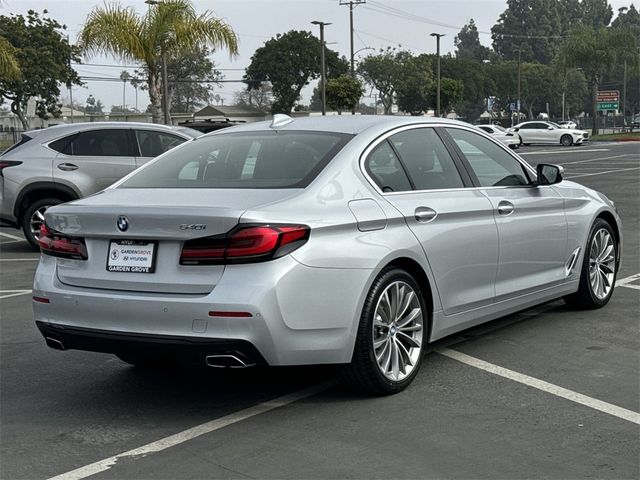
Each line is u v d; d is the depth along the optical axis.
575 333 6.44
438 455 4.15
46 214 5.00
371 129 5.35
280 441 4.40
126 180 5.42
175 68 87.75
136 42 24.27
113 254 4.69
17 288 8.97
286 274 4.41
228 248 4.39
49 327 4.86
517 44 173.00
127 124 11.82
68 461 4.23
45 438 4.56
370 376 4.89
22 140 11.63
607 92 80.38
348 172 5.00
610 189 19.22
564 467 3.98
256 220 4.40
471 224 5.59
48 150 11.47
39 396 5.29
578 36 64.31
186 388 5.37
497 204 5.84
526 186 6.30
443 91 67.38
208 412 4.90
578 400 4.93
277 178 4.94
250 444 4.38
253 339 4.35
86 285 4.76
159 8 24.33
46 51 57.97
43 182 11.33
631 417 4.64
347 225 4.75
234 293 4.34
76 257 4.83
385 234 4.96
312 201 4.70
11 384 5.55
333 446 4.30
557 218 6.48
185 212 4.45
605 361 5.71
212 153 5.43
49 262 4.99
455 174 5.72
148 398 5.20
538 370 5.52
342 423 4.62
